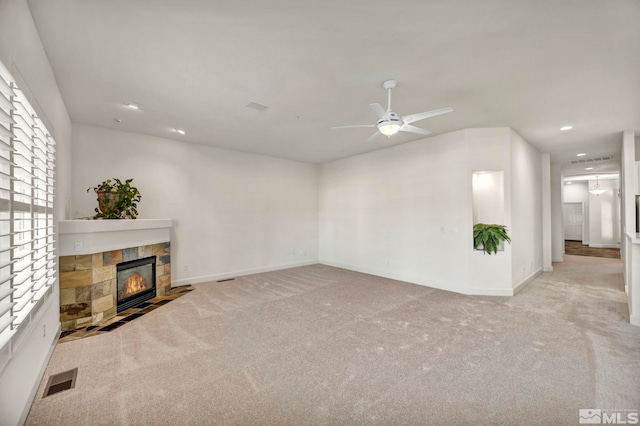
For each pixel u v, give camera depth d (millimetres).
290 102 3572
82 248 3342
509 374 2340
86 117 4047
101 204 3973
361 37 2303
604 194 10961
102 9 1972
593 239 11133
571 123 4395
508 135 4602
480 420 1817
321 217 7543
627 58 2576
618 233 10680
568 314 3729
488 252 4574
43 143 2311
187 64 2701
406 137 5211
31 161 1936
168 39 2324
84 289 3359
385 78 2967
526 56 2564
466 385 2193
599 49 2445
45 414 1897
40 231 2322
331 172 7266
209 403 1998
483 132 4664
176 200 5262
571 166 8109
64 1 1896
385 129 2988
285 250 6906
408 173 5547
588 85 3117
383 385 2203
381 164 6059
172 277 5172
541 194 6480
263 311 3883
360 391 2129
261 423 1805
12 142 1616
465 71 2824
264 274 6254
